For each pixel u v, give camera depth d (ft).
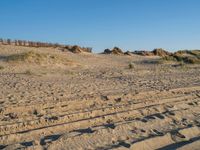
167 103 30.55
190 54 148.87
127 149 17.11
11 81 51.65
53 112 26.53
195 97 34.96
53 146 17.30
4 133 20.30
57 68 86.22
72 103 30.27
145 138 19.02
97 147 17.52
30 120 23.54
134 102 30.99
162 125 22.58
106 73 74.02
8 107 27.78
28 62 88.22
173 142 18.88
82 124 22.38
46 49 129.90
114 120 23.85
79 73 73.51
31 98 33.35
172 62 123.34
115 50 161.79
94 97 33.73
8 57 92.89
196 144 18.40
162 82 52.24
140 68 95.14
